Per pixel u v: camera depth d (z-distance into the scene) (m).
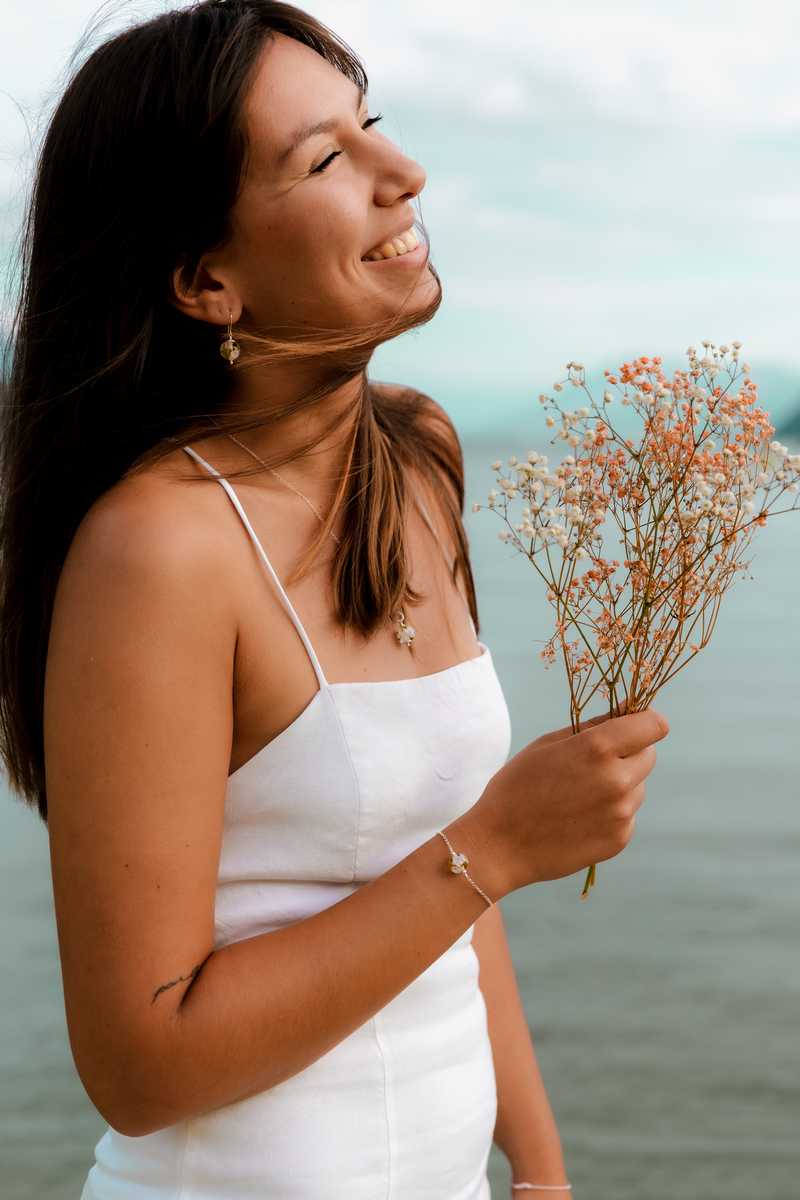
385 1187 1.20
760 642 28.23
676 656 1.18
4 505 1.27
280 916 1.20
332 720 1.18
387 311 1.22
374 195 1.21
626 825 1.13
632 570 1.16
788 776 15.77
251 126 1.15
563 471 1.14
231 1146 1.17
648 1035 8.48
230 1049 1.03
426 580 1.39
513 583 34.12
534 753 1.14
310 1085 1.18
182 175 1.17
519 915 10.73
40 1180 6.48
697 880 11.61
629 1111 7.62
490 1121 1.34
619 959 9.74
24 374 1.26
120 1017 1.01
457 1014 1.31
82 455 1.23
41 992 8.55
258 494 1.20
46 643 1.24
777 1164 7.02
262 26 1.18
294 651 1.17
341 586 1.23
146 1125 1.05
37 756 1.28
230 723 1.11
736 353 1.13
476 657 1.38
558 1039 8.46
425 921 1.10
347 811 1.18
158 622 1.05
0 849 11.73
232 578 1.12
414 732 1.23
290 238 1.17
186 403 1.25
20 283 1.28
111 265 1.22
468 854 1.12
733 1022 8.63
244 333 1.21
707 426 1.13
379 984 1.09
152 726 1.03
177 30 1.17
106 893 1.02
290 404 1.25
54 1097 7.28
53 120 1.23
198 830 1.06
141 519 1.08
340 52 1.26
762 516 1.13
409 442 1.50
